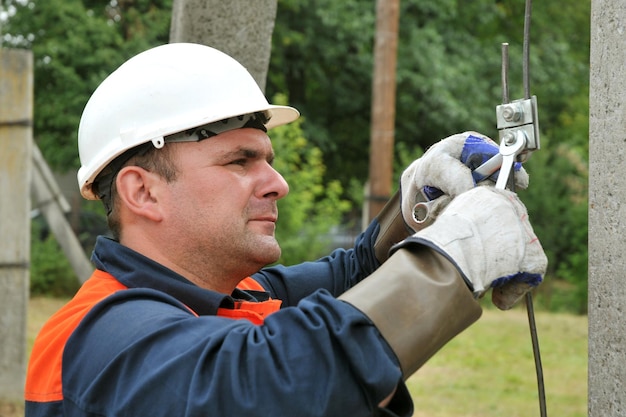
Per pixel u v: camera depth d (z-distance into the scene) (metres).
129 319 1.69
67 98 15.66
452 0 18.70
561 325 12.44
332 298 1.56
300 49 18.86
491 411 7.52
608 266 1.87
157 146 1.85
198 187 1.86
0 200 5.95
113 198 1.95
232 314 1.90
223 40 3.25
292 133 13.52
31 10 15.76
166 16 16.28
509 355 10.12
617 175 1.85
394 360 1.53
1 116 5.92
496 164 1.85
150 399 1.55
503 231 1.66
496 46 19.94
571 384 8.75
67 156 16.12
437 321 1.55
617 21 1.85
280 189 1.92
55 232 7.76
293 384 1.48
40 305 12.81
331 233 15.47
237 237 1.87
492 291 1.73
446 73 18.33
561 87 19.95
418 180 1.96
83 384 1.69
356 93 19.88
